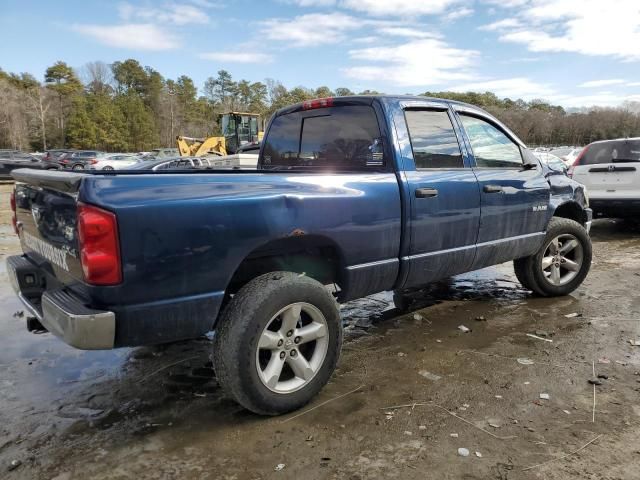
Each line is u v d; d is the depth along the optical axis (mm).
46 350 3975
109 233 2326
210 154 26500
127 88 103375
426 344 3988
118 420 2914
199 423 2863
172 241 2490
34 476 2400
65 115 82500
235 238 2689
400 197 3461
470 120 4223
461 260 3986
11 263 3342
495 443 2588
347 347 3965
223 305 3152
